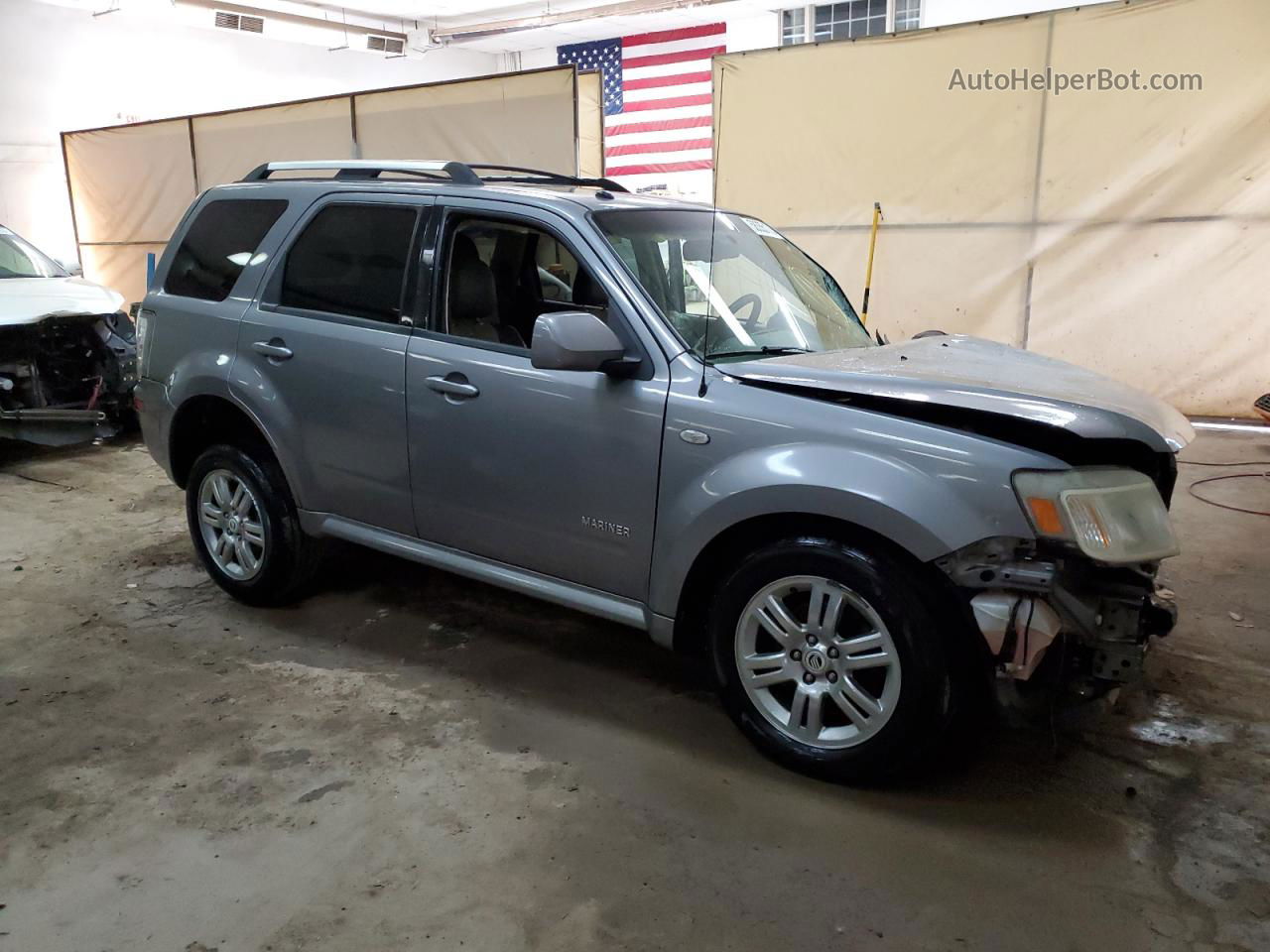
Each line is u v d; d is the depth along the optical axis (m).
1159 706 3.32
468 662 3.66
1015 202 7.99
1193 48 7.16
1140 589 2.62
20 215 12.92
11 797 2.76
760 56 8.66
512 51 18.28
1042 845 2.57
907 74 8.12
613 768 2.94
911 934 2.23
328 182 3.86
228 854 2.51
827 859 2.51
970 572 2.50
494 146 9.84
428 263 3.45
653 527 2.98
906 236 8.46
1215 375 7.71
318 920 2.27
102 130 12.71
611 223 3.26
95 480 6.37
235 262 4.04
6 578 4.53
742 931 2.24
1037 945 2.20
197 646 3.79
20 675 3.54
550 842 2.57
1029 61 7.67
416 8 15.27
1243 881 2.42
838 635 2.78
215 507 4.18
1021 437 2.70
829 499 2.60
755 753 3.02
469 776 2.88
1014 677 2.55
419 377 3.41
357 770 2.91
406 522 3.62
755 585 2.84
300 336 3.73
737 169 9.02
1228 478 6.19
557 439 3.12
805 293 3.76
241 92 15.27
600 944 2.20
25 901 2.33
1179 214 7.51
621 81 16.77
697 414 2.86
